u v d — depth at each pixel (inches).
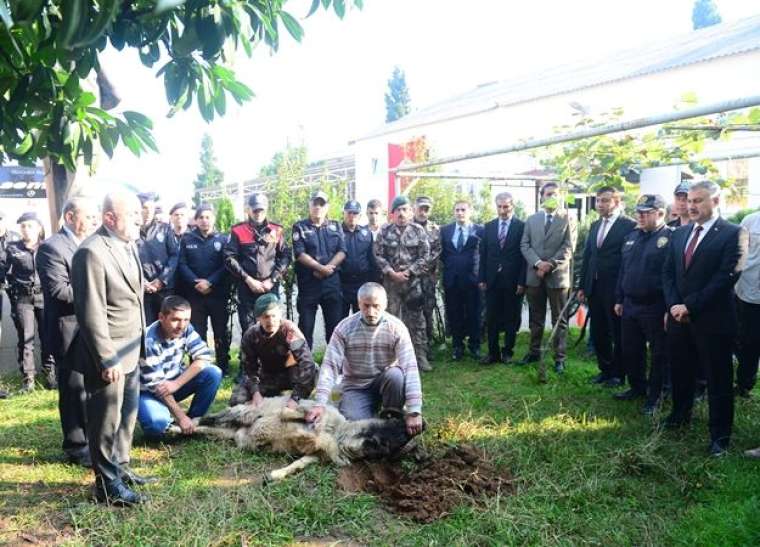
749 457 159.5
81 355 133.5
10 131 88.2
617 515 131.0
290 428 165.0
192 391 193.2
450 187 437.1
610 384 236.4
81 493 143.6
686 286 168.6
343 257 263.6
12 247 251.0
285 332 188.1
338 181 431.2
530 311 271.3
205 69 93.2
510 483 146.2
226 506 134.1
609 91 555.8
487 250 276.1
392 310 264.4
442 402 217.0
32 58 77.0
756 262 195.8
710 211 165.9
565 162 236.2
